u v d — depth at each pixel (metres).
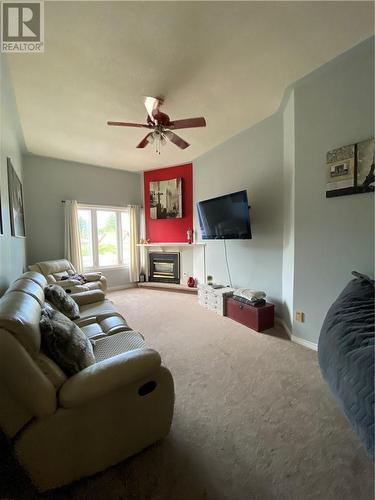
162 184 5.26
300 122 2.42
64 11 1.56
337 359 1.50
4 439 1.26
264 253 3.34
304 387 1.89
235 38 1.81
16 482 1.17
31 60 1.99
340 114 2.14
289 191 2.73
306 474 1.21
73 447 1.11
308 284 2.47
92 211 5.17
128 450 1.26
